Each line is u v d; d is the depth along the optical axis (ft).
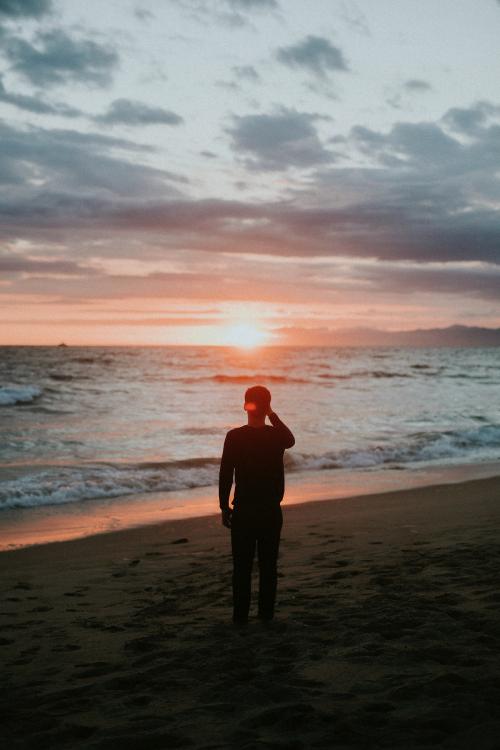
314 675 11.38
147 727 9.40
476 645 12.51
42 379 166.50
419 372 238.48
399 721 8.93
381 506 37.19
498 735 8.21
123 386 147.64
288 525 31.81
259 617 16.03
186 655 13.11
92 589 21.16
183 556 26.13
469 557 21.91
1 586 21.79
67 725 9.66
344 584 19.43
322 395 129.18
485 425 82.94
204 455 60.23
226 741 8.70
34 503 39.70
